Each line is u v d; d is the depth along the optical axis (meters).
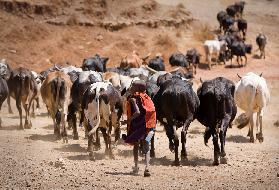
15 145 15.80
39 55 39.47
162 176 11.70
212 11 53.50
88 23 43.59
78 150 15.24
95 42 42.16
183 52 42.88
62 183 10.97
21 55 39.16
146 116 11.48
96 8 44.97
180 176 11.73
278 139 18.50
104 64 26.53
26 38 40.75
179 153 15.02
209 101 13.16
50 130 19.25
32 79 19.72
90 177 11.52
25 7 43.12
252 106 17.55
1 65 25.36
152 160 13.82
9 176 11.59
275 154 14.84
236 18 51.75
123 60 31.92
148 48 42.69
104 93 13.36
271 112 25.53
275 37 48.84
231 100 13.33
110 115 13.48
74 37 42.12
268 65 41.28
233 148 15.93
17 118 22.70
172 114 13.04
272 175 11.84
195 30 47.31
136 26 44.94
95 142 15.23
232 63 41.69
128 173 11.98
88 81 15.93
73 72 20.16
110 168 12.59
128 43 42.59
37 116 23.52
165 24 45.81
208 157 14.40
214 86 13.24
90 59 25.56
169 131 13.20
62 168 12.51
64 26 43.06
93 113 13.44
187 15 48.38
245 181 11.22
